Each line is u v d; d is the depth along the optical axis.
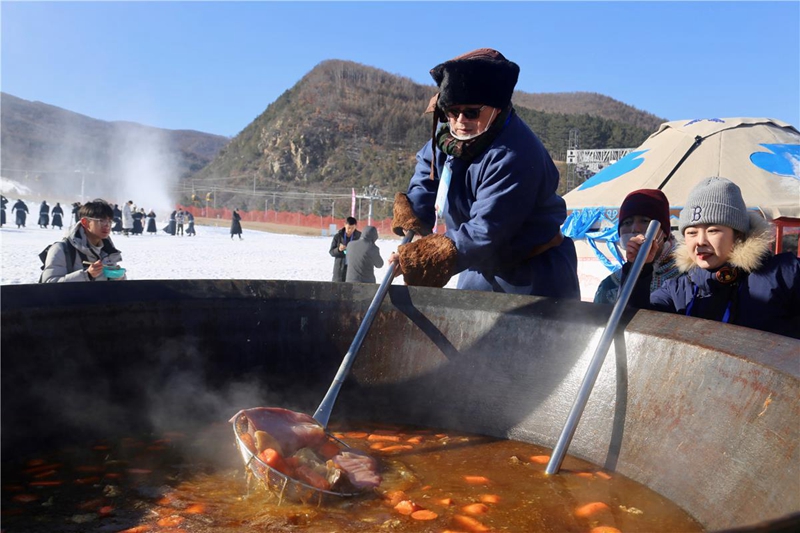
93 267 3.82
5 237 24.41
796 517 0.68
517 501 1.72
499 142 2.59
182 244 26.80
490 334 2.34
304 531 1.52
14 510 1.62
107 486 1.75
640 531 1.56
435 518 1.59
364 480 1.77
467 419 2.32
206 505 1.65
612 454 1.96
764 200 9.04
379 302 2.36
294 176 130.12
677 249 2.63
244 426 1.90
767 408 1.51
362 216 88.69
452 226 2.87
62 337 2.05
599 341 1.98
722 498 1.55
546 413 2.18
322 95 150.12
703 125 10.12
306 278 15.01
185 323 2.32
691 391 1.77
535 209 2.75
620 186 9.96
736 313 2.43
